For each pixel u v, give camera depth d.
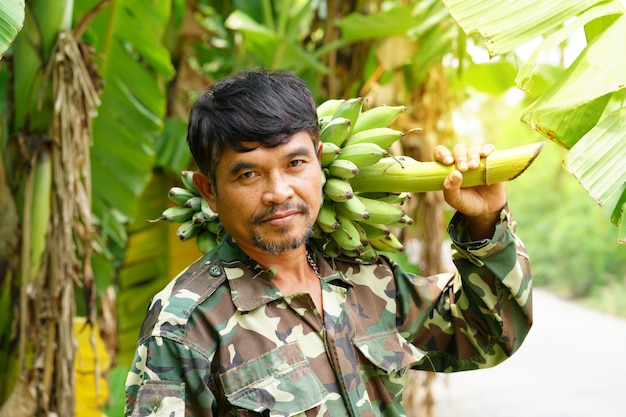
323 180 1.49
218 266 1.50
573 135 1.61
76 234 2.55
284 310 1.46
